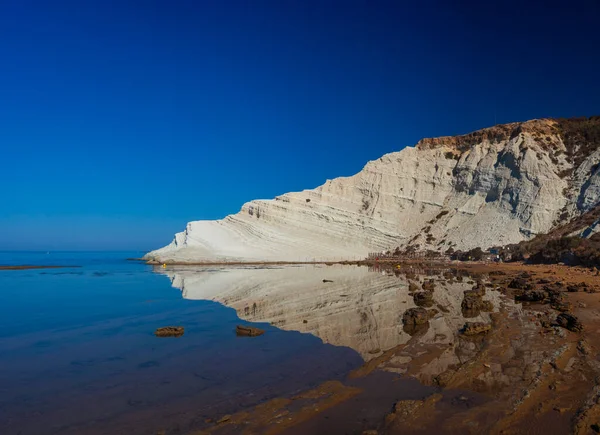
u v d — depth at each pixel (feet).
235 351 43.50
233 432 24.82
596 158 230.27
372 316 61.46
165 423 26.48
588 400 26.81
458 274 138.82
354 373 35.06
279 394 31.07
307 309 69.05
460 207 261.24
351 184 298.35
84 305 77.46
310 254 241.55
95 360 41.01
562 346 39.52
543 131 266.77
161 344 47.11
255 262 229.25
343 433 24.21
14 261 310.04
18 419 27.43
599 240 148.66
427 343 44.06
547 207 218.59
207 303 78.38
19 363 40.14
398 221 273.75
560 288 79.46
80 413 28.32
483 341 43.88
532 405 26.68
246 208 286.05
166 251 263.70
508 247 200.34
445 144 306.55
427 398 28.48
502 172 253.03
